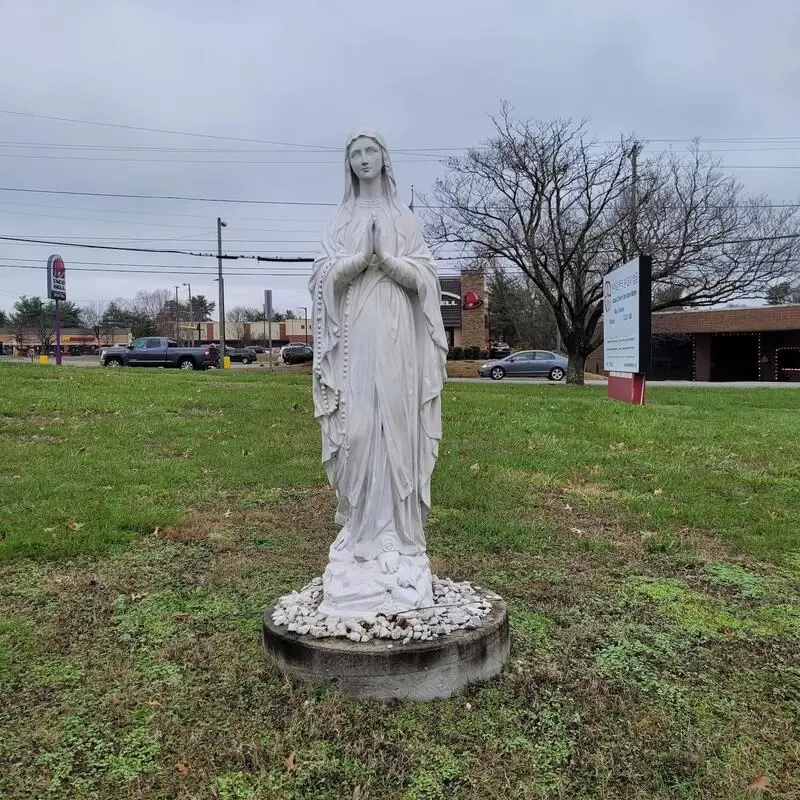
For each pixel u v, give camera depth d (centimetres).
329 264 363
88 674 365
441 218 2600
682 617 448
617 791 277
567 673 368
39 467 809
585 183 2477
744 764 296
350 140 372
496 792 275
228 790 275
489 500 713
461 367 3919
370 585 363
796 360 3847
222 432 1062
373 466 366
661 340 4219
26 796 272
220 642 399
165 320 8981
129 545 577
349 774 284
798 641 416
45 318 8975
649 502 721
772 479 826
